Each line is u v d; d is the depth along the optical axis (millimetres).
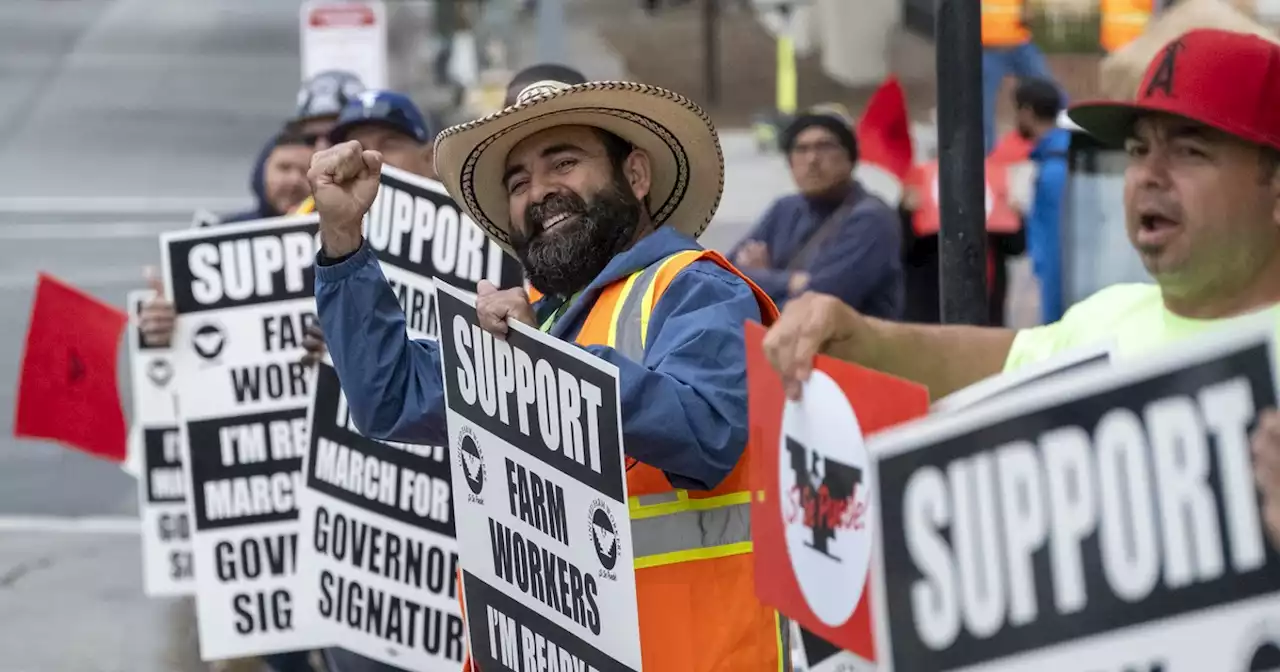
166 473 10109
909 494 3771
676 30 45312
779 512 4473
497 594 5902
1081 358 3895
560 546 5492
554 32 19453
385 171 8383
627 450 5340
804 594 4379
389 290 6242
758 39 43062
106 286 24844
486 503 5883
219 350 9180
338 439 8328
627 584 5199
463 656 8141
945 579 3717
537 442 5527
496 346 5668
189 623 12711
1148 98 4129
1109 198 13016
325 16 22406
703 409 5414
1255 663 3350
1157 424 3449
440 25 38562
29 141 37875
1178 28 8219
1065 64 17484
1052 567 3580
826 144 12398
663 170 6539
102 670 11672
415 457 8188
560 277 6203
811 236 12477
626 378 5309
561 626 5551
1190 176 4109
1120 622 3500
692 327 5578
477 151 6398
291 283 9141
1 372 20297
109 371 10305
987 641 3664
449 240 8297
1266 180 4074
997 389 3969
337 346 6203
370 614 8289
